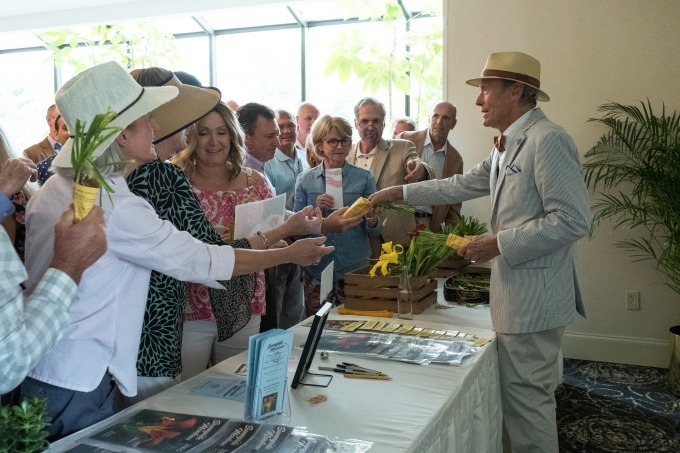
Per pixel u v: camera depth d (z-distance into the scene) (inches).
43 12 256.5
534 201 92.5
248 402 59.1
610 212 172.2
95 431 55.5
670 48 167.9
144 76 76.6
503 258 93.4
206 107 78.2
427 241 108.7
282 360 60.5
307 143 150.9
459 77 186.5
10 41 296.8
